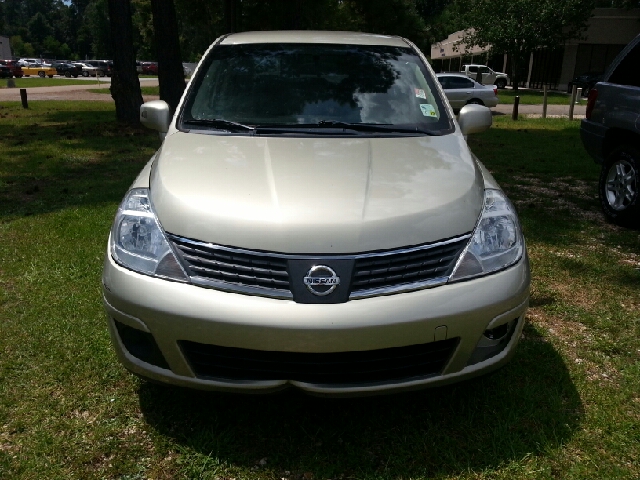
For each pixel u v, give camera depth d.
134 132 12.10
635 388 2.93
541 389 2.88
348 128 3.18
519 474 2.32
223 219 2.30
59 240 4.95
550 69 40.00
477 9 34.59
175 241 2.36
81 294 3.89
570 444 2.49
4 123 13.59
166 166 2.74
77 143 10.38
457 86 18.56
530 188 7.38
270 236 2.24
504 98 28.86
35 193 6.56
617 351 3.32
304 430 2.55
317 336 2.17
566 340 3.42
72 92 27.70
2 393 2.79
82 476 2.28
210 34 22.25
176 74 13.18
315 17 18.23
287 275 2.22
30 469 2.30
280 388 2.30
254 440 2.51
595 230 5.53
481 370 2.44
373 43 3.87
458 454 2.43
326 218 2.28
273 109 3.33
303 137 3.04
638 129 5.28
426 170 2.70
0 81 40.00
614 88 5.75
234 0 16.52
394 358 2.29
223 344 2.23
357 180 2.54
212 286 2.26
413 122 3.30
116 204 6.06
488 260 2.43
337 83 3.50
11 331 3.38
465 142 3.20
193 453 2.40
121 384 2.89
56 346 3.22
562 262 4.63
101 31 81.38
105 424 2.59
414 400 2.78
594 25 36.16
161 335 2.30
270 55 3.69
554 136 12.88
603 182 5.90
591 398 2.83
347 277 2.22
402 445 2.47
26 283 4.07
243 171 2.61
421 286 2.29
